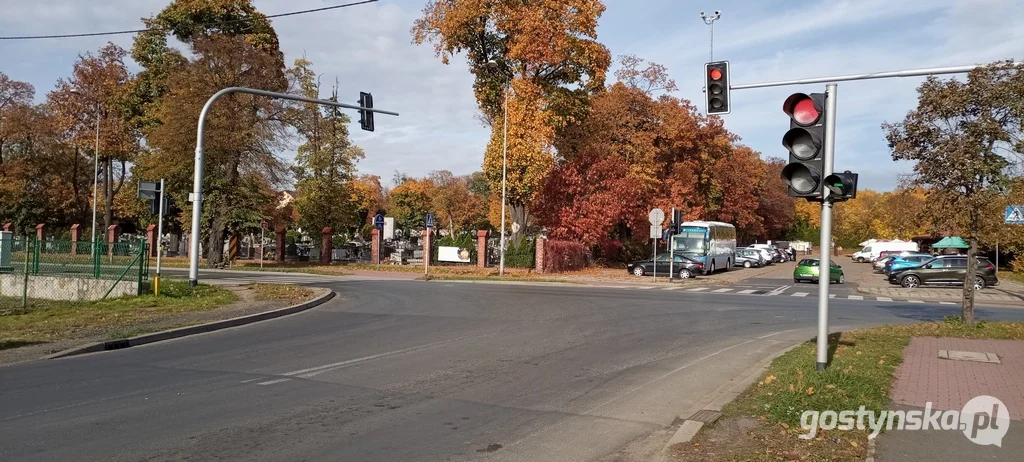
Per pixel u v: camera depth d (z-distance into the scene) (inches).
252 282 1003.3
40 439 241.8
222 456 225.0
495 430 261.3
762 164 3093.0
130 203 2110.0
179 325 533.3
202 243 1802.4
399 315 646.5
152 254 1995.6
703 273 1556.3
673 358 425.4
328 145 2049.7
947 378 339.0
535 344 474.6
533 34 1409.9
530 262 1550.2
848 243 4173.2
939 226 518.6
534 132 1462.8
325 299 794.2
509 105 1466.5
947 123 509.4
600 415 285.9
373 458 225.6
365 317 629.9
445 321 599.8
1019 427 253.8
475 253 1753.2
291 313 662.5
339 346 459.8
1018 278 1584.6
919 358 395.2
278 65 1626.5
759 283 1338.6
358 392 322.3
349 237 2578.7
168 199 767.1
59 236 2092.8
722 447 230.1
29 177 2000.5
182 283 810.8
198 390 323.3
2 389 323.9
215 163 1470.2
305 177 2096.5
